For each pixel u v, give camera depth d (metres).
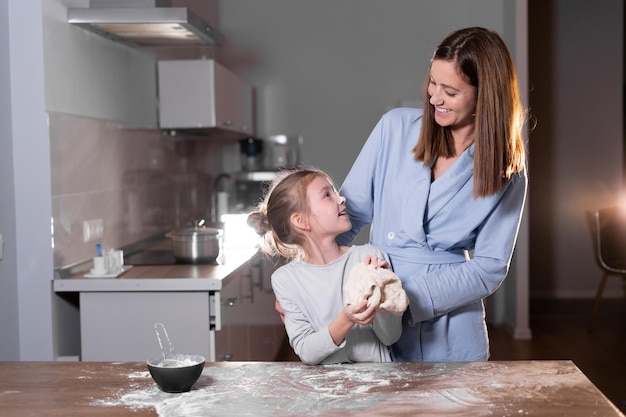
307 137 6.07
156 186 4.36
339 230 1.77
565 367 1.65
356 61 6.02
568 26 6.89
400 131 1.97
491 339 5.34
